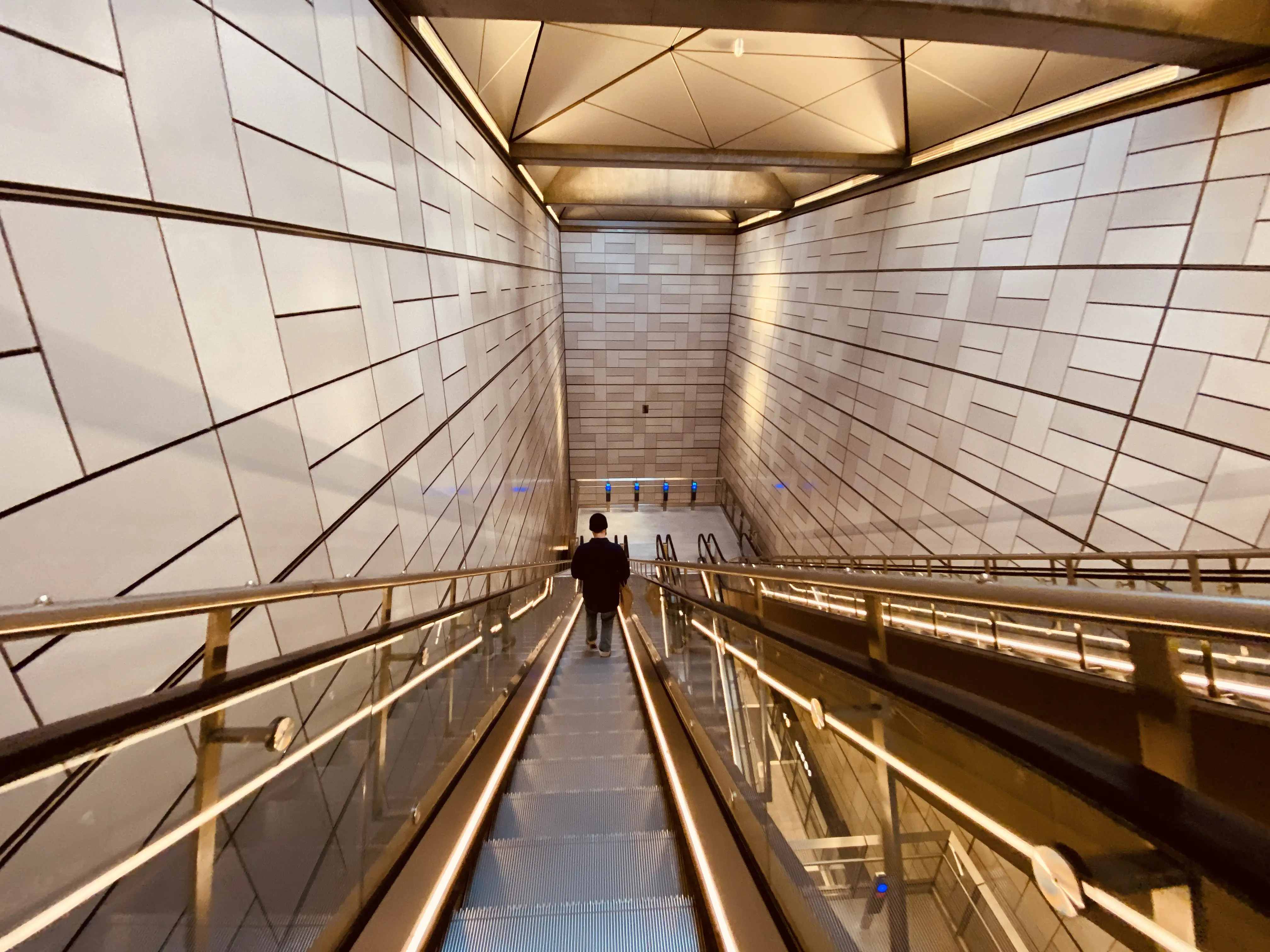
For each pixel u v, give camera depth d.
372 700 1.77
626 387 15.94
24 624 0.81
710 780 2.34
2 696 1.17
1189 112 3.94
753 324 13.57
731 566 2.52
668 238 14.79
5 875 0.79
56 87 1.37
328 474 2.60
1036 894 0.82
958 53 5.23
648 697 3.57
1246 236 3.60
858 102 6.33
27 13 1.29
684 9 3.78
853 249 8.76
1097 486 4.54
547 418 11.45
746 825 1.91
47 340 1.33
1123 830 0.69
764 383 12.95
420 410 3.86
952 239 6.40
